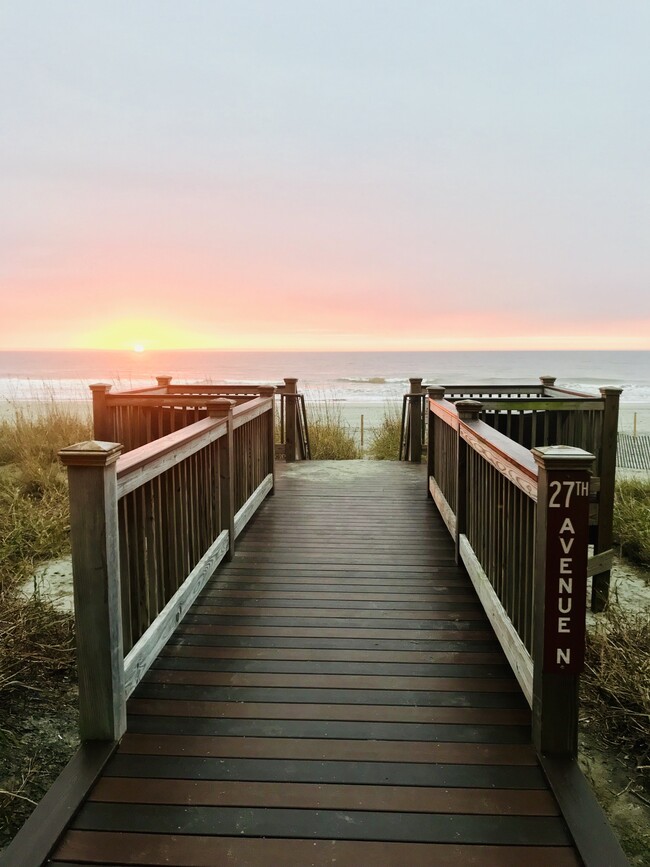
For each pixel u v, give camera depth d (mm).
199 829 1765
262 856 1667
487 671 2750
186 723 2316
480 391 7156
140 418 6168
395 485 7062
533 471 2213
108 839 1728
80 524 2080
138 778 1991
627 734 2654
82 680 2146
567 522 1997
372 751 2145
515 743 2197
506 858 1667
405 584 3871
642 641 3168
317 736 2236
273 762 2078
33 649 3154
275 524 5320
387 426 10680
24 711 2750
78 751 2096
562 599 2025
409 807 1862
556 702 2074
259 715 2375
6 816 2078
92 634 2129
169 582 2994
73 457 2033
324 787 1951
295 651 2939
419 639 3082
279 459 8914
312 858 1662
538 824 1795
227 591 3740
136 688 2578
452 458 4668
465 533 4188
